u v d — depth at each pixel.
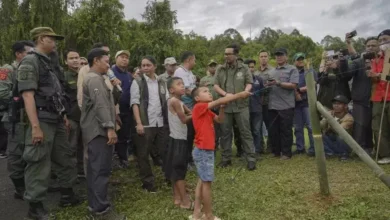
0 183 5.05
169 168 3.94
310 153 6.08
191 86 5.14
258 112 6.32
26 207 4.09
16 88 3.59
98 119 3.49
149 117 4.47
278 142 6.24
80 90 4.47
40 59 3.56
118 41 22.77
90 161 3.56
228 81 5.54
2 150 6.87
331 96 6.15
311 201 3.90
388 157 5.39
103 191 3.57
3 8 19.12
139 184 4.80
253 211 3.74
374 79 5.38
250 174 5.12
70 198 4.05
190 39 31.62
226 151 5.65
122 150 5.65
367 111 5.71
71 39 20.89
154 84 4.65
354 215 3.49
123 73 5.33
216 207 3.88
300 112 6.36
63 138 3.96
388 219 3.38
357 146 3.49
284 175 4.98
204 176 3.44
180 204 3.95
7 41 18.58
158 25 28.28
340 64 5.73
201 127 3.47
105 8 22.05
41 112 3.48
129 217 3.69
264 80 6.39
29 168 3.47
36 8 18.81
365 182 4.48
